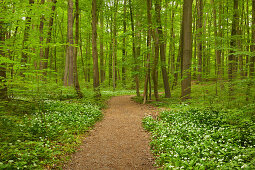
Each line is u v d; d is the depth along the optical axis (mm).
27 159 3973
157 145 5578
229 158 4113
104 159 5062
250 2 16562
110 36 24500
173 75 18672
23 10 4645
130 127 7969
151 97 16188
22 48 4652
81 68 28750
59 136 5871
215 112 7648
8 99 6656
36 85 5594
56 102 10406
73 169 4434
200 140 5180
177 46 24375
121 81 28016
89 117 8859
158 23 12922
